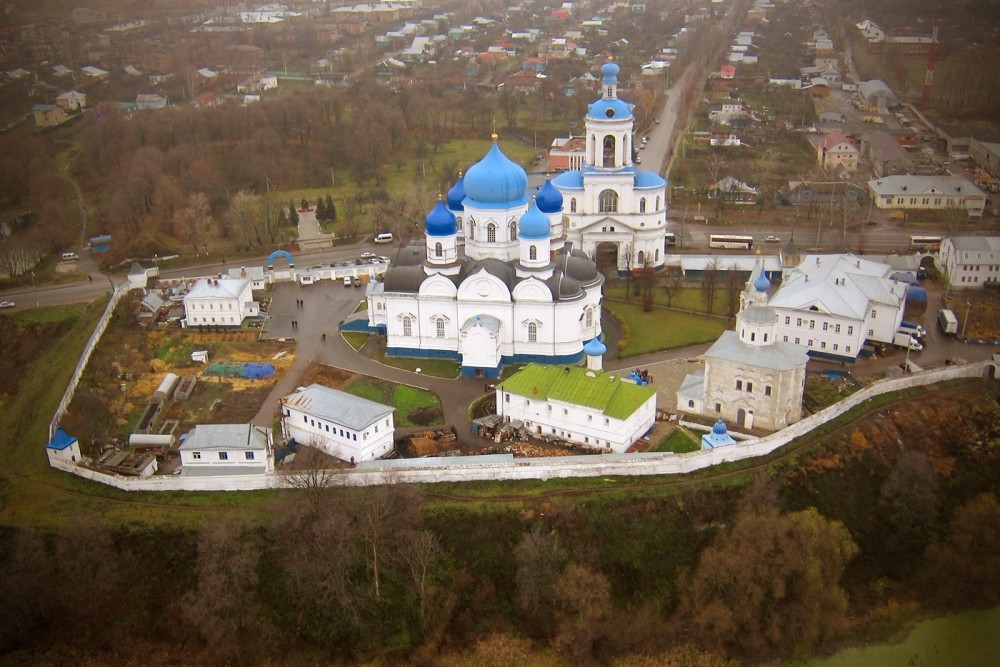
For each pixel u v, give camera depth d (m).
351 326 198.50
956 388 167.62
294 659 123.31
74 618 126.25
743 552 125.69
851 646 126.12
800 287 185.12
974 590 133.38
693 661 121.38
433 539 130.25
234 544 126.62
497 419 157.88
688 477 142.62
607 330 199.25
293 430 155.25
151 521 134.62
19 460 150.25
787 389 151.62
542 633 126.19
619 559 132.75
